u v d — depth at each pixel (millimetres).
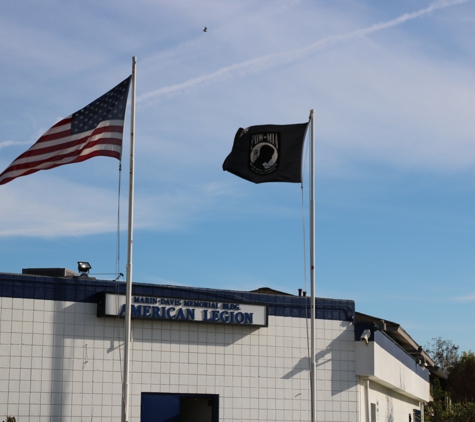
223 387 25406
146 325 24578
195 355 25156
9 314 22625
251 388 25828
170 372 24656
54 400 22766
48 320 23094
